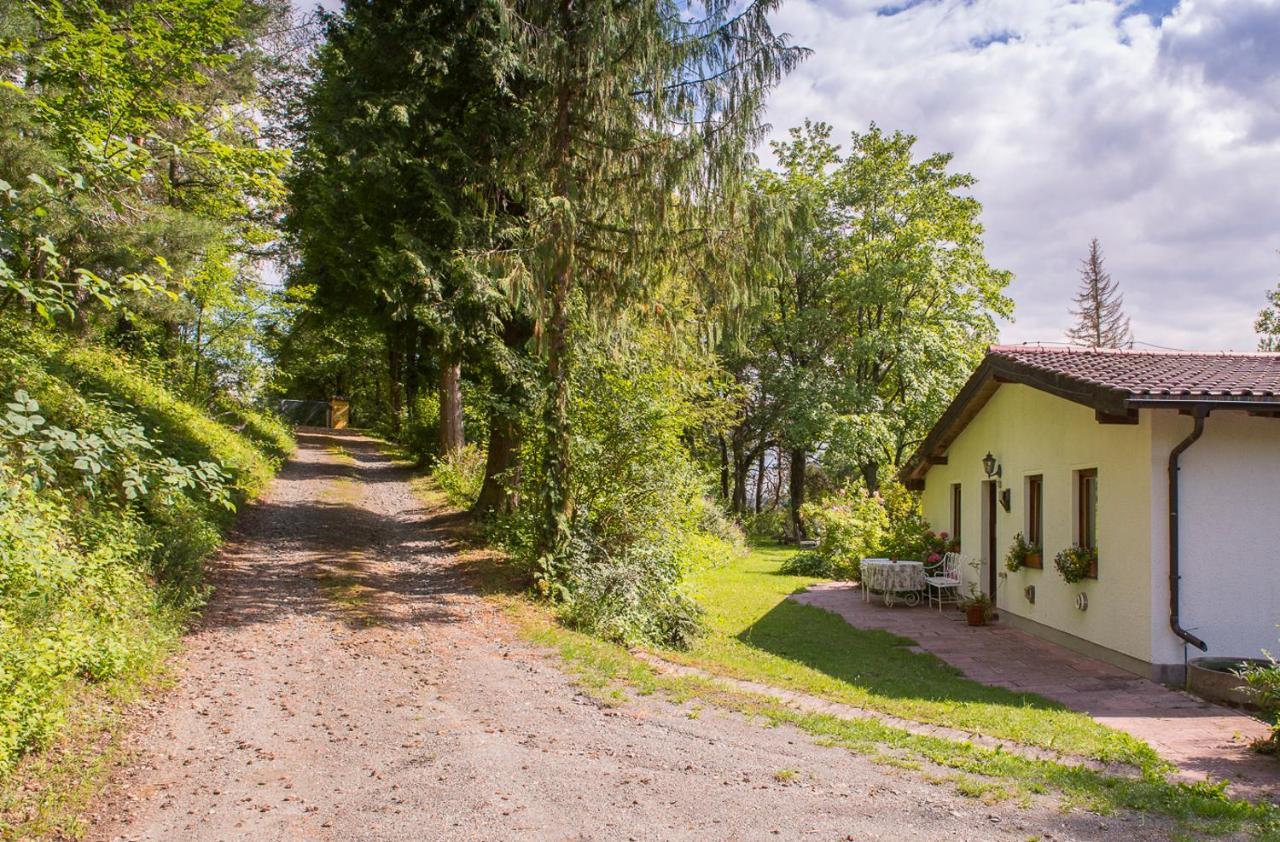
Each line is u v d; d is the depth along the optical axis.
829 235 27.56
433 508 18.70
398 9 12.79
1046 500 11.18
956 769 5.19
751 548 24.75
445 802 4.46
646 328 11.86
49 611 6.00
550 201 10.18
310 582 11.03
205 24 10.34
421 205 13.25
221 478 5.46
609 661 7.93
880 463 27.34
